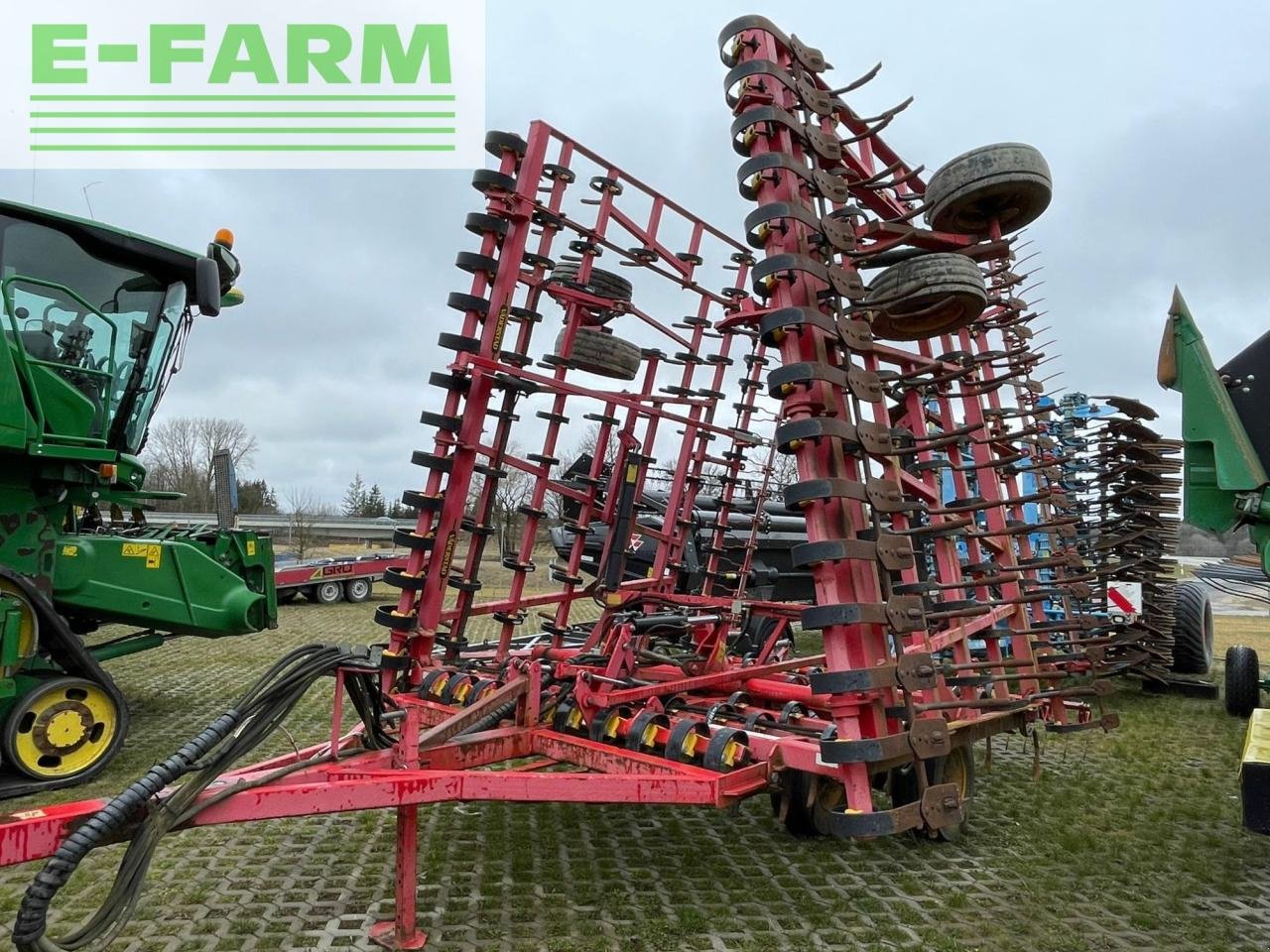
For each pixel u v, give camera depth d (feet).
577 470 24.94
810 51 12.04
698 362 21.85
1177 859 13.61
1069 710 17.76
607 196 19.03
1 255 17.89
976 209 13.39
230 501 29.96
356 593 60.39
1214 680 30.01
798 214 10.53
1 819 7.41
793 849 13.66
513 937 10.46
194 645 37.01
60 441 17.72
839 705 9.96
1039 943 10.70
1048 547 24.29
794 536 35.06
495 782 9.89
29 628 17.02
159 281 20.24
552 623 18.75
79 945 7.32
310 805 8.82
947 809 10.35
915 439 12.42
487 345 16.38
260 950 10.11
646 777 10.53
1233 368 15.11
